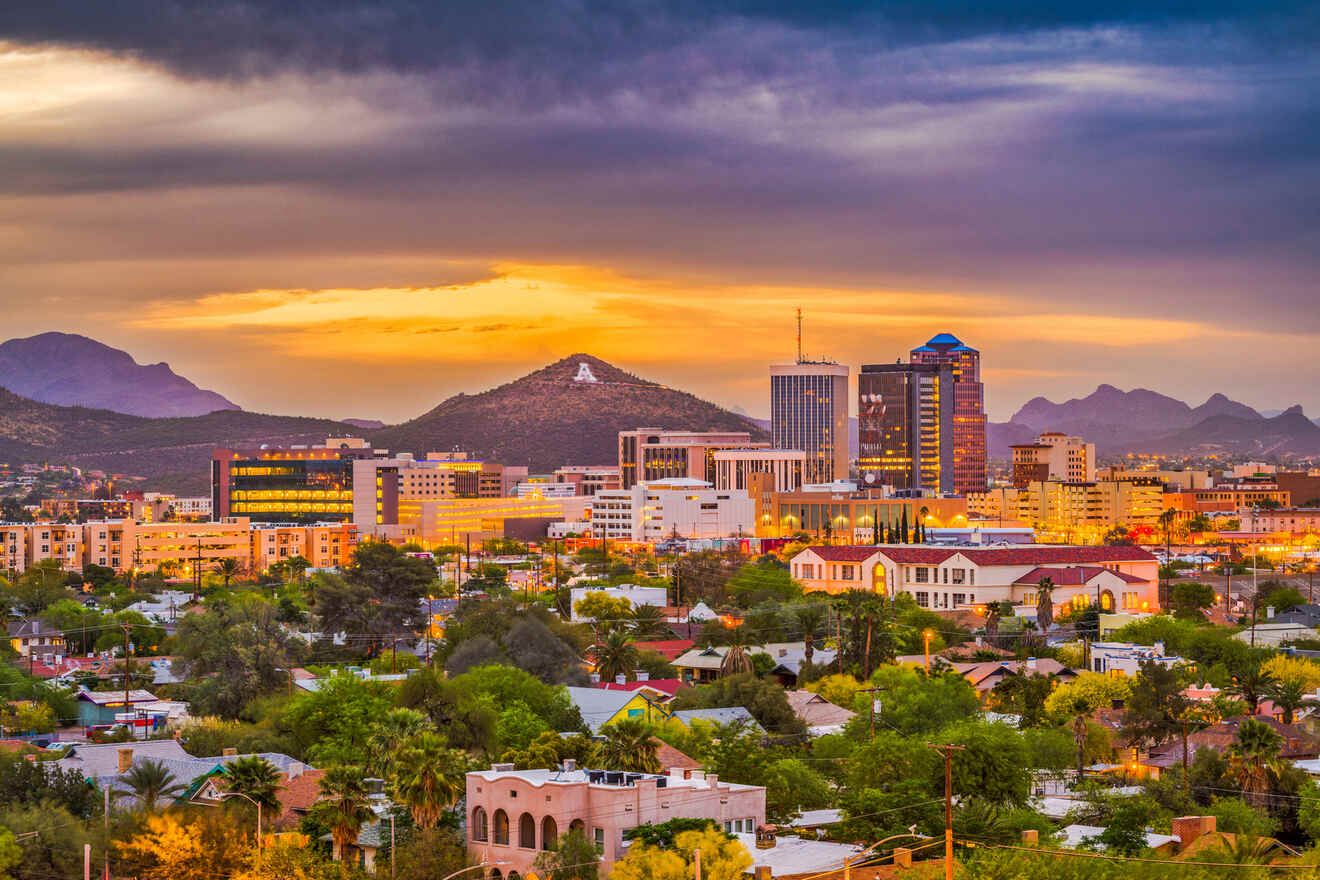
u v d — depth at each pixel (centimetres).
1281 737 19588
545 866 14250
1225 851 14950
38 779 17400
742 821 16038
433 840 14950
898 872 14188
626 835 14725
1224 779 18862
